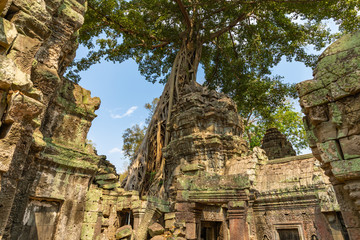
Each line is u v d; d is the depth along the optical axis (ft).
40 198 24.62
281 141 74.54
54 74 23.36
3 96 12.27
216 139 51.21
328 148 13.62
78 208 27.81
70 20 26.32
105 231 40.68
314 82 14.66
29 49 14.52
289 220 39.19
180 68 78.13
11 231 21.11
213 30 92.17
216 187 28.32
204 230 40.42
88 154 29.78
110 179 45.50
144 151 70.90
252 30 84.64
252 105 86.17
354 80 12.97
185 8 76.18
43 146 24.14
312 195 37.88
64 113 29.68
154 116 74.64
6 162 12.42
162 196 54.24
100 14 68.44
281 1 67.10
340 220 33.99
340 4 68.13
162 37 82.48
